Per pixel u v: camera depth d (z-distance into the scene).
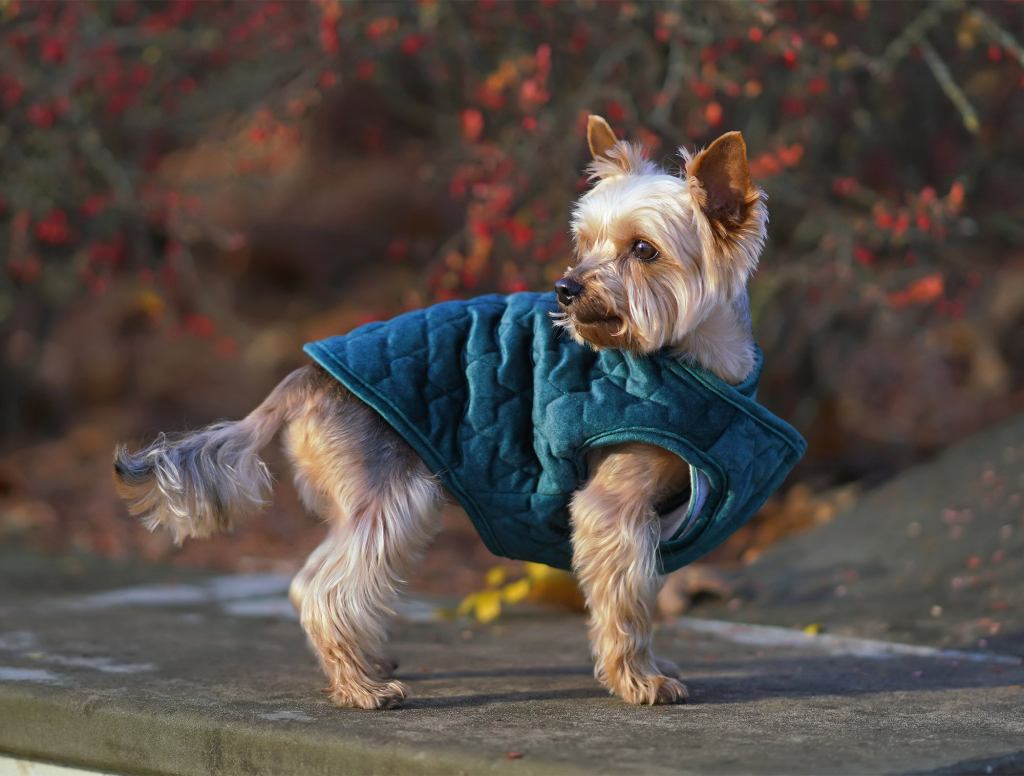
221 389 12.44
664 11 6.86
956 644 5.42
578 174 7.39
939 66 6.71
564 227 7.18
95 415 11.77
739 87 7.16
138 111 8.73
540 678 4.83
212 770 4.00
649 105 7.41
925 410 11.05
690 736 3.85
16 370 11.28
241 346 12.36
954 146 8.74
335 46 6.87
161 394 12.27
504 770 3.53
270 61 8.23
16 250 8.35
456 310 4.45
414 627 6.03
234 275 14.34
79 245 9.29
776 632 5.82
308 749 3.84
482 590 7.30
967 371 11.71
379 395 4.21
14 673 4.71
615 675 4.35
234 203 14.53
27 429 11.38
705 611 6.27
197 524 4.34
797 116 7.80
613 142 4.75
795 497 8.71
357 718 4.06
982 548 6.41
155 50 7.92
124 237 9.45
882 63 6.76
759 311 7.96
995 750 3.67
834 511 8.22
